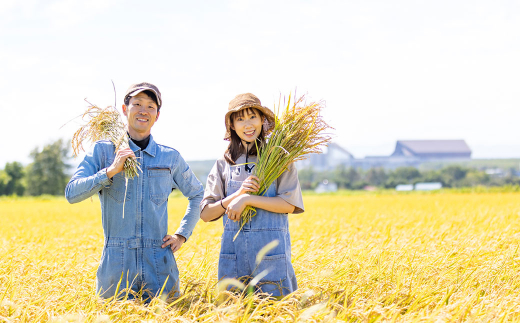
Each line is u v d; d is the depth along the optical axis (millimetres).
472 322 2986
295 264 5188
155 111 4102
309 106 4082
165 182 4129
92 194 3793
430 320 2932
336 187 121812
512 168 178500
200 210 4238
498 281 4285
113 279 3906
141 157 4043
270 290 3803
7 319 3104
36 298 3697
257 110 4070
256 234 3926
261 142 4148
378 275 4406
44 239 8680
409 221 11094
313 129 4078
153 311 3256
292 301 3283
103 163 4027
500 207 17875
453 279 4348
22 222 15547
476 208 17578
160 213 4066
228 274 3973
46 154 94875
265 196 4016
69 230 11547
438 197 37188
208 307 3447
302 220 12992
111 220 3961
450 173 122500
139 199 3980
